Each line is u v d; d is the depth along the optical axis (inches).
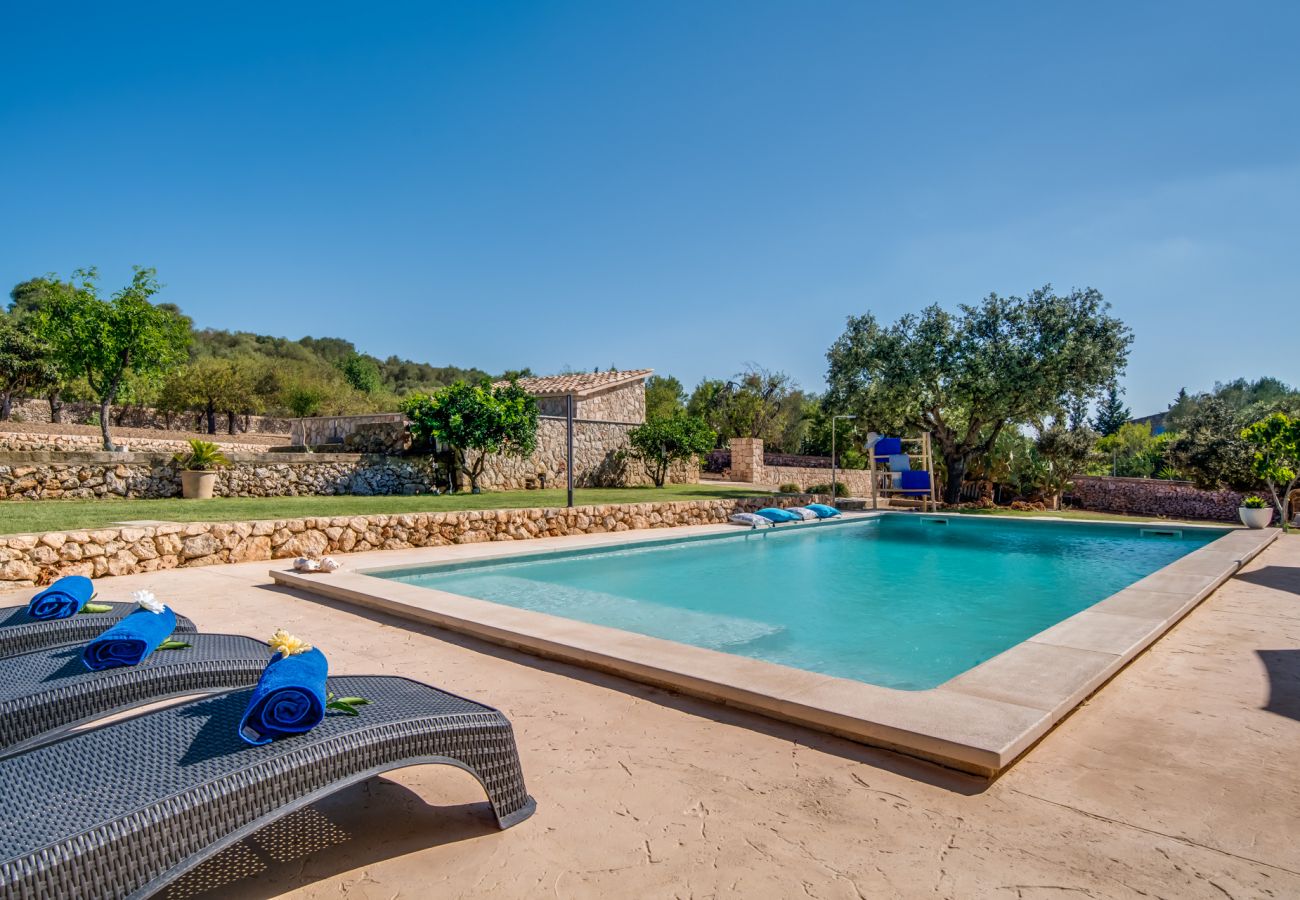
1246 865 75.1
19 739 88.4
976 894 69.7
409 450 587.8
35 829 58.2
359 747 73.5
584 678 143.8
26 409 992.2
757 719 119.9
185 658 108.7
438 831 83.7
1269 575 281.4
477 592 284.5
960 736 100.0
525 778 97.3
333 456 528.1
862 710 111.6
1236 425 886.4
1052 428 828.0
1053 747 107.7
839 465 1120.8
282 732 73.5
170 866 61.0
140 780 65.6
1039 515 668.7
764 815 86.7
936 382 706.8
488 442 575.2
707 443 853.2
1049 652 147.3
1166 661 156.1
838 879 72.6
